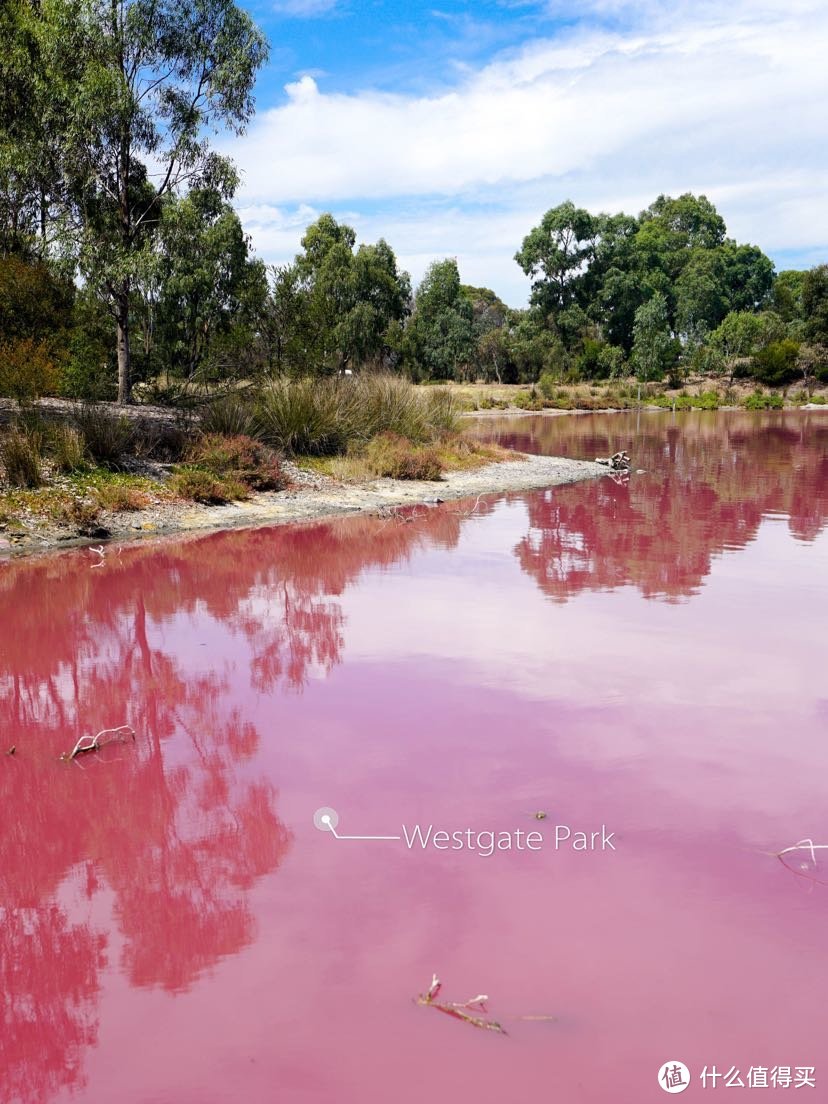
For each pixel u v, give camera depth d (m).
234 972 2.57
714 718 4.52
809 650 5.65
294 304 25.70
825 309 60.38
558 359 62.00
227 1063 2.21
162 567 8.49
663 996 2.44
